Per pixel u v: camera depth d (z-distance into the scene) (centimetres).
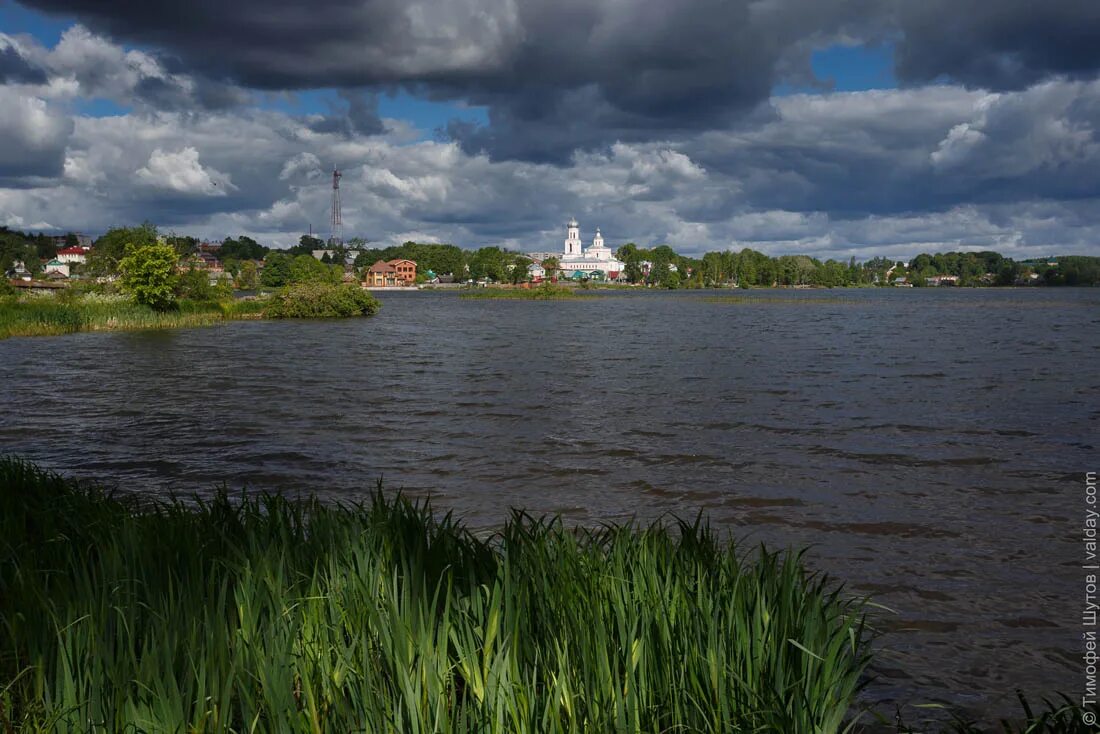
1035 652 717
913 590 869
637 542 636
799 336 5266
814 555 991
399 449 1681
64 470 1520
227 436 1852
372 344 4675
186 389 2695
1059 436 1784
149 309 6688
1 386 2791
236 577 539
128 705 398
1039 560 971
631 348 4325
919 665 692
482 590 540
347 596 523
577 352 4094
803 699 432
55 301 6912
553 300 15762
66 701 414
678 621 490
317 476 1449
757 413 2122
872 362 3469
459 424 1983
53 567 629
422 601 509
